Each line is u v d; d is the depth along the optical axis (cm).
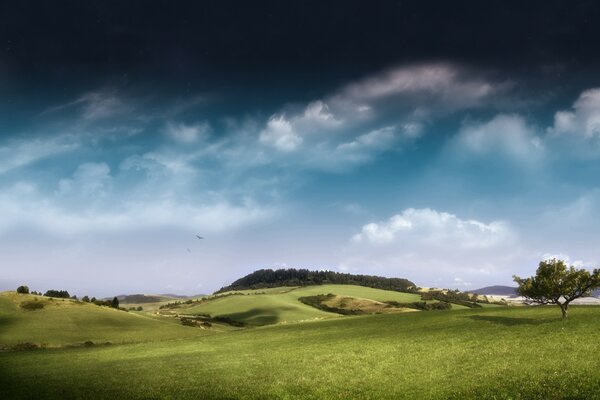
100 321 11831
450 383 3456
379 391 3412
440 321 8300
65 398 3856
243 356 6253
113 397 3806
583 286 6769
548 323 6462
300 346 6769
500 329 6359
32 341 9381
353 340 6844
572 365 3584
